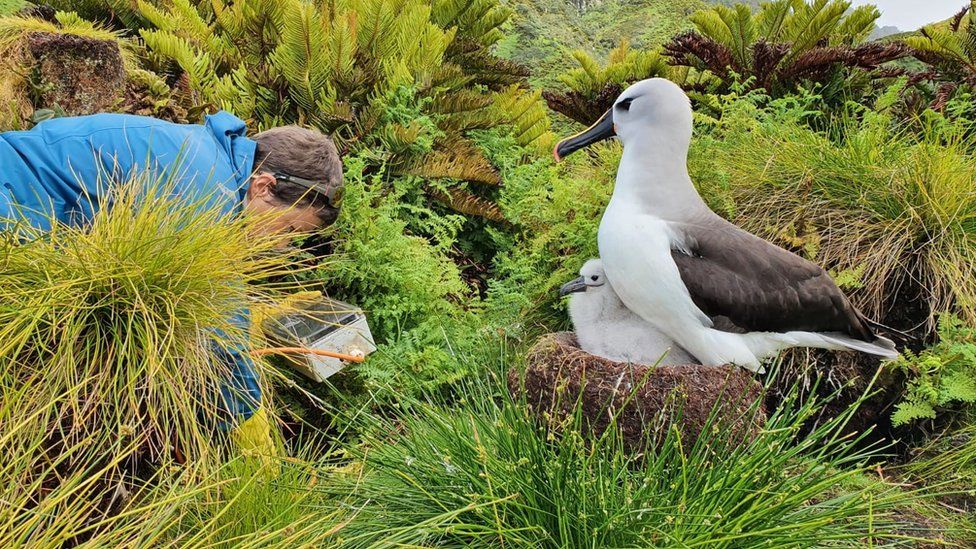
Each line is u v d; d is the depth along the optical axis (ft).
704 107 20.75
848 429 12.74
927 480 11.61
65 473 7.41
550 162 18.01
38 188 8.54
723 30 22.79
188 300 7.97
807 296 10.28
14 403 7.11
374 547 7.54
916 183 13.56
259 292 8.53
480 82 22.13
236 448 8.61
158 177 8.60
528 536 8.37
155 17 18.40
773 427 9.67
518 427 8.76
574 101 23.62
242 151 9.38
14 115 12.69
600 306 10.98
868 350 10.63
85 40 13.35
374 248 13.47
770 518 8.11
